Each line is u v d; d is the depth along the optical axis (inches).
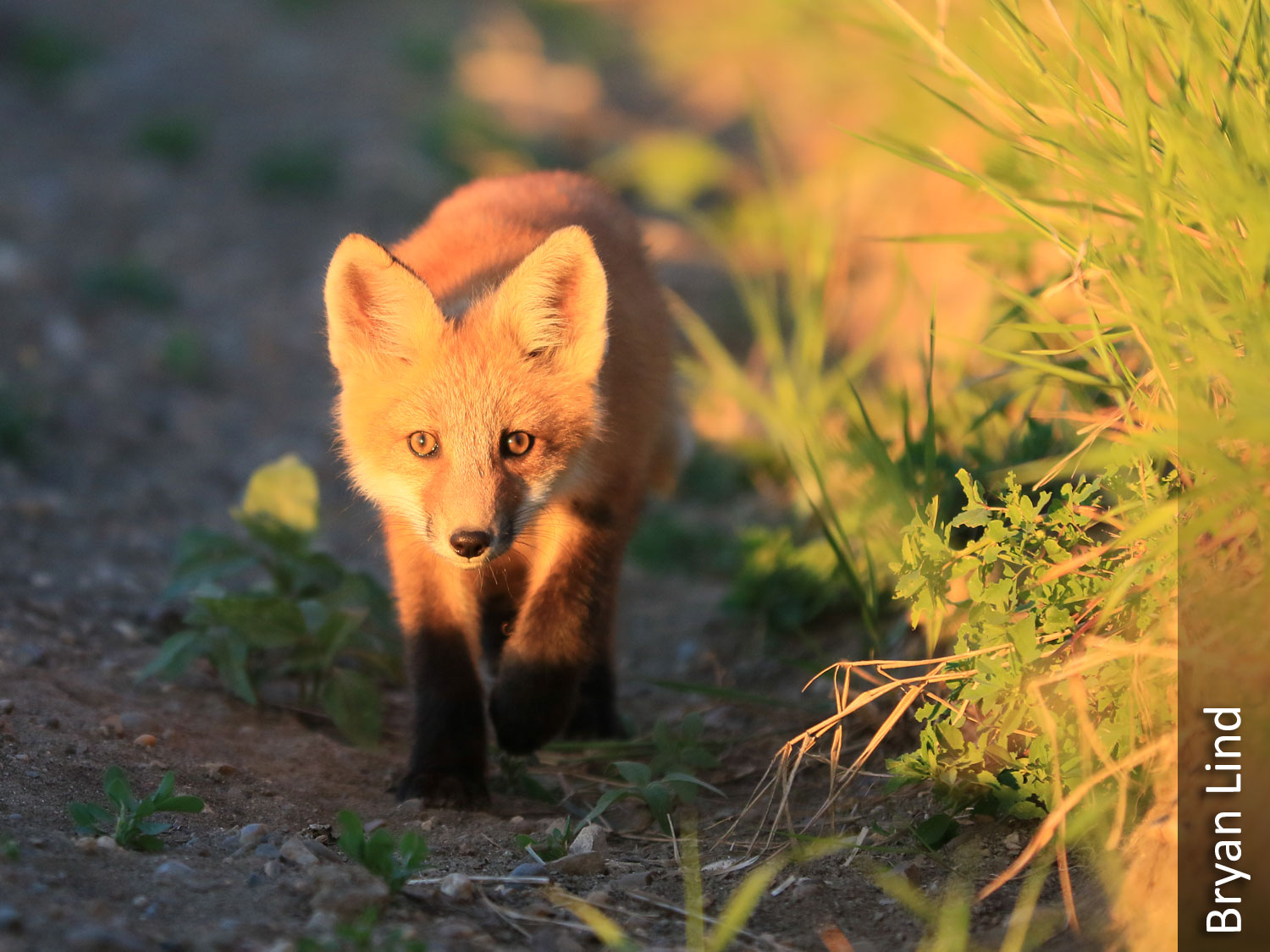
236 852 237.0
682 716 367.2
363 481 304.2
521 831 271.3
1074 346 267.6
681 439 408.8
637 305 344.2
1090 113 259.4
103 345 642.8
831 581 398.3
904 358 518.0
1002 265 372.8
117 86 1005.8
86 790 257.9
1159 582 216.8
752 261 740.7
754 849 255.3
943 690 274.7
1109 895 206.5
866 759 297.6
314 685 351.6
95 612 388.2
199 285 744.3
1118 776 218.4
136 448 557.0
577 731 348.5
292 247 810.2
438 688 302.4
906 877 230.2
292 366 680.4
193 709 331.0
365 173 920.3
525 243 330.6
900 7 291.1
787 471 548.1
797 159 869.8
